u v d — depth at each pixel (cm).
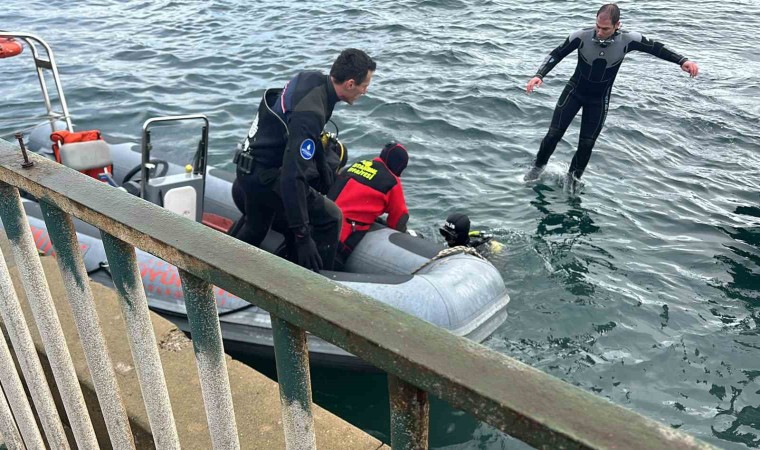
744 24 1126
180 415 155
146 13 1138
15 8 1170
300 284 66
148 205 83
